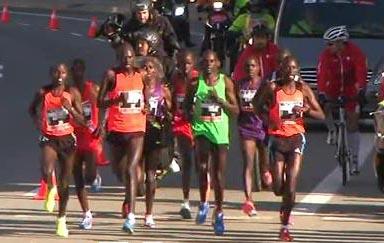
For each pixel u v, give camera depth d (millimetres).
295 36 64812
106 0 139625
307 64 62156
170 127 38000
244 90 39344
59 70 35781
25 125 61000
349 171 46969
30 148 54594
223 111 36469
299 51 63094
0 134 58281
